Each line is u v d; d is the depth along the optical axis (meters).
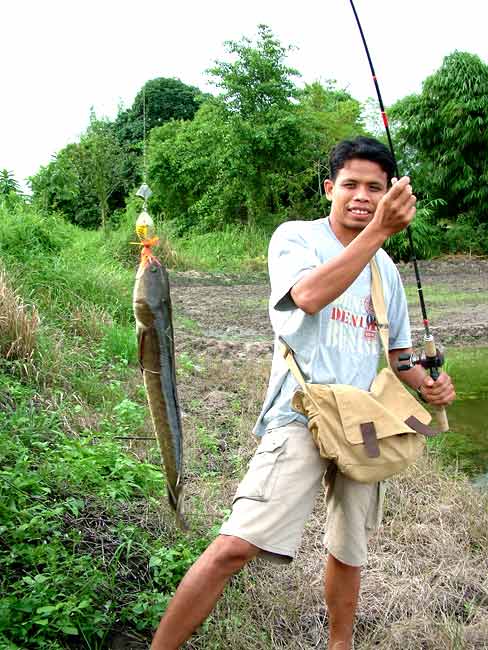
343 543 2.91
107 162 23.28
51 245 10.76
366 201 2.77
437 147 24.06
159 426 2.75
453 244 23.45
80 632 3.06
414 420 2.78
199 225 25.25
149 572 3.58
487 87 23.23
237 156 22.48
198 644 3.16
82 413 5.62
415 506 4.54
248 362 8.58
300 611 3.46
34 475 4.04
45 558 3.39
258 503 2.62
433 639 3.25
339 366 2.78
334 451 2.63
